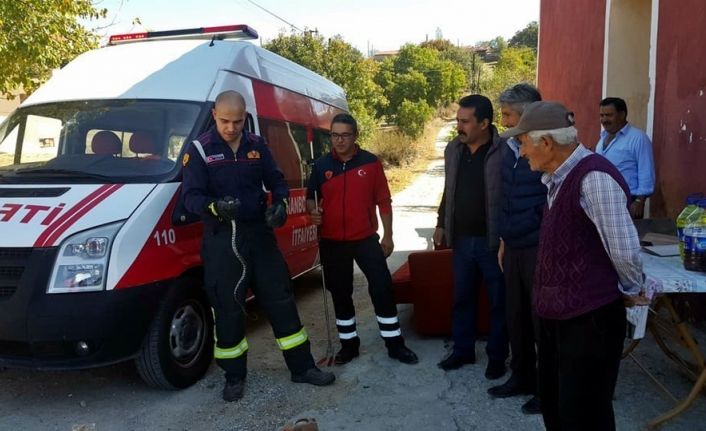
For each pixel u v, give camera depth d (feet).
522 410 12.53
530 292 12.28
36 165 15.05
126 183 13.66
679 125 18.21
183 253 13.88
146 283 12.67
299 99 20.95
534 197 11.96
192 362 14.32
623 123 18.24
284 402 13.34
